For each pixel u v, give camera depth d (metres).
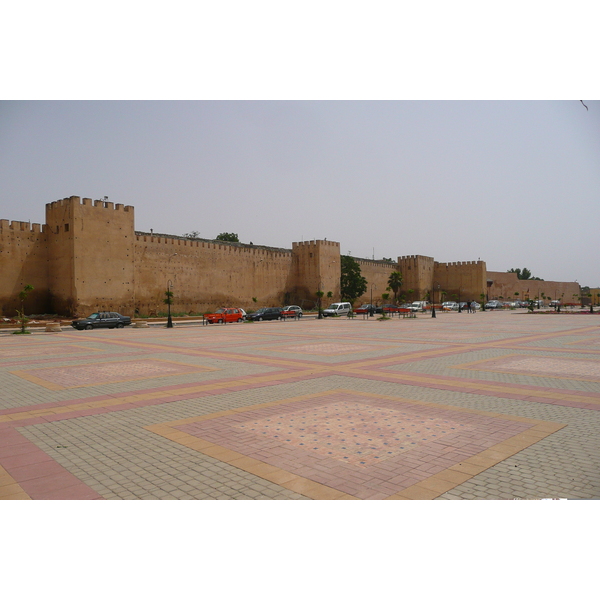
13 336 23.36
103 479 4.65
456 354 14.05
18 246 35.72
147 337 21.98
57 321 32.81
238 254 50.91
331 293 59.41
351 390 8.81
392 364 12.03
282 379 9.98
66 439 5.95
